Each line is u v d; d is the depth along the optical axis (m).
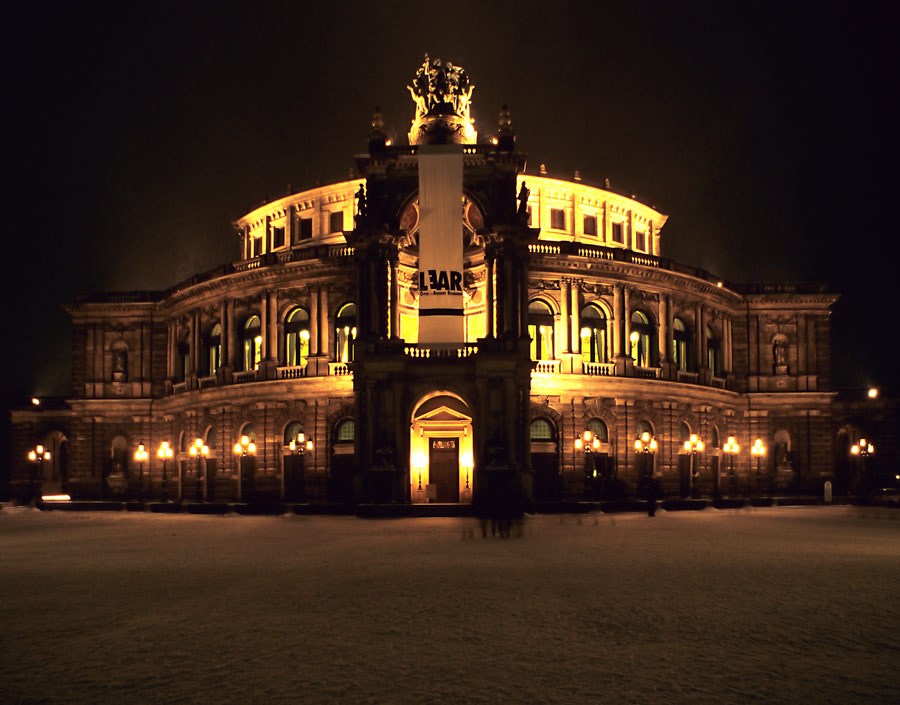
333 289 64.38
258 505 55.97
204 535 37.12
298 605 17.50
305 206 75.62
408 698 10.72
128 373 78.38
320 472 62.28
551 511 53.16
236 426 67.31
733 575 21.83
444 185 53.62
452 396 57.38
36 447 85.94
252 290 67.69
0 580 22.12
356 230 55.78
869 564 24.31
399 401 53.34
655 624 15.30
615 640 14.02
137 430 77.50
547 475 61.81
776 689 11.07
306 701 10.63
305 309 66.19
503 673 11.92
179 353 76.56
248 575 22.47
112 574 23.17
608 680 11.52
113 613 16.92
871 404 81.38
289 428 65.00
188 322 75.12
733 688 11.13
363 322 55.12
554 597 18.27
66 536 37.75
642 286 66.88
